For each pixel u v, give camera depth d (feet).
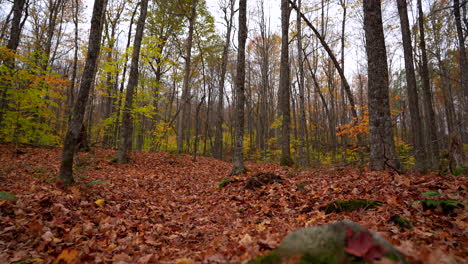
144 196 21.89
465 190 12.66
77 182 20.42
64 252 9.45
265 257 5.32
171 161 43.57
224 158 76.38
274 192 20.01
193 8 55.62
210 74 85.40
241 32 30.83
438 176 17.02
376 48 22.00
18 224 11.74
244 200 19.77
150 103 45.16
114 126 63.26
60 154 38.65
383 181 16.71
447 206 11.21
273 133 99.45
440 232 9.48
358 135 34.32
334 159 51.13
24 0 44.19
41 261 9.16
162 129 54.70
